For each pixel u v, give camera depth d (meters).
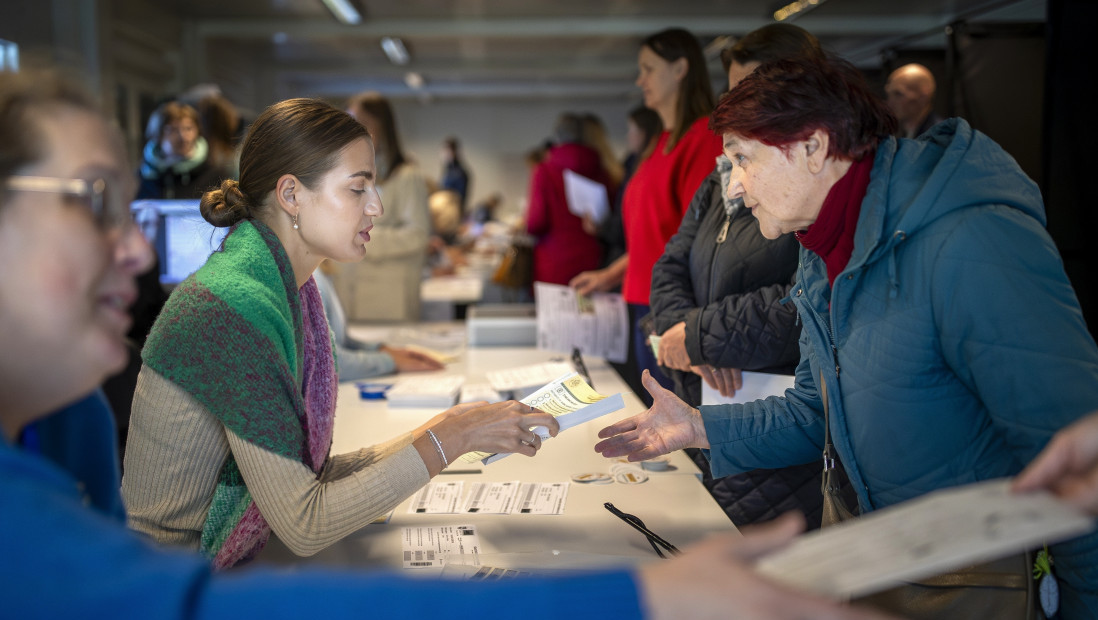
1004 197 1.01
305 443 1.31
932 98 3.90
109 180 0.62
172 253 2.80
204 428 1.23
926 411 1.07
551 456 1.89
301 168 1.34
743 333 1.75
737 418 1.42
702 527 1.46
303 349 1.38
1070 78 2.82
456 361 2.99
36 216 0.59
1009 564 1.04
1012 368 0.95
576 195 4.69
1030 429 0.95
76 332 0.61
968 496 0.60
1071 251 2.87
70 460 0.81
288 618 0.50
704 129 2.46
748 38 1.97
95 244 0.61
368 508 1.26
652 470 1.78
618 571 0.53
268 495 1.22
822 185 1.12
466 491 1.65
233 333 1.20
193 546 1.28
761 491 1.74
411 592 0.51
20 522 0.50
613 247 4.63
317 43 9.91
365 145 1.39
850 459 1.18
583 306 2.88
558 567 1.26
